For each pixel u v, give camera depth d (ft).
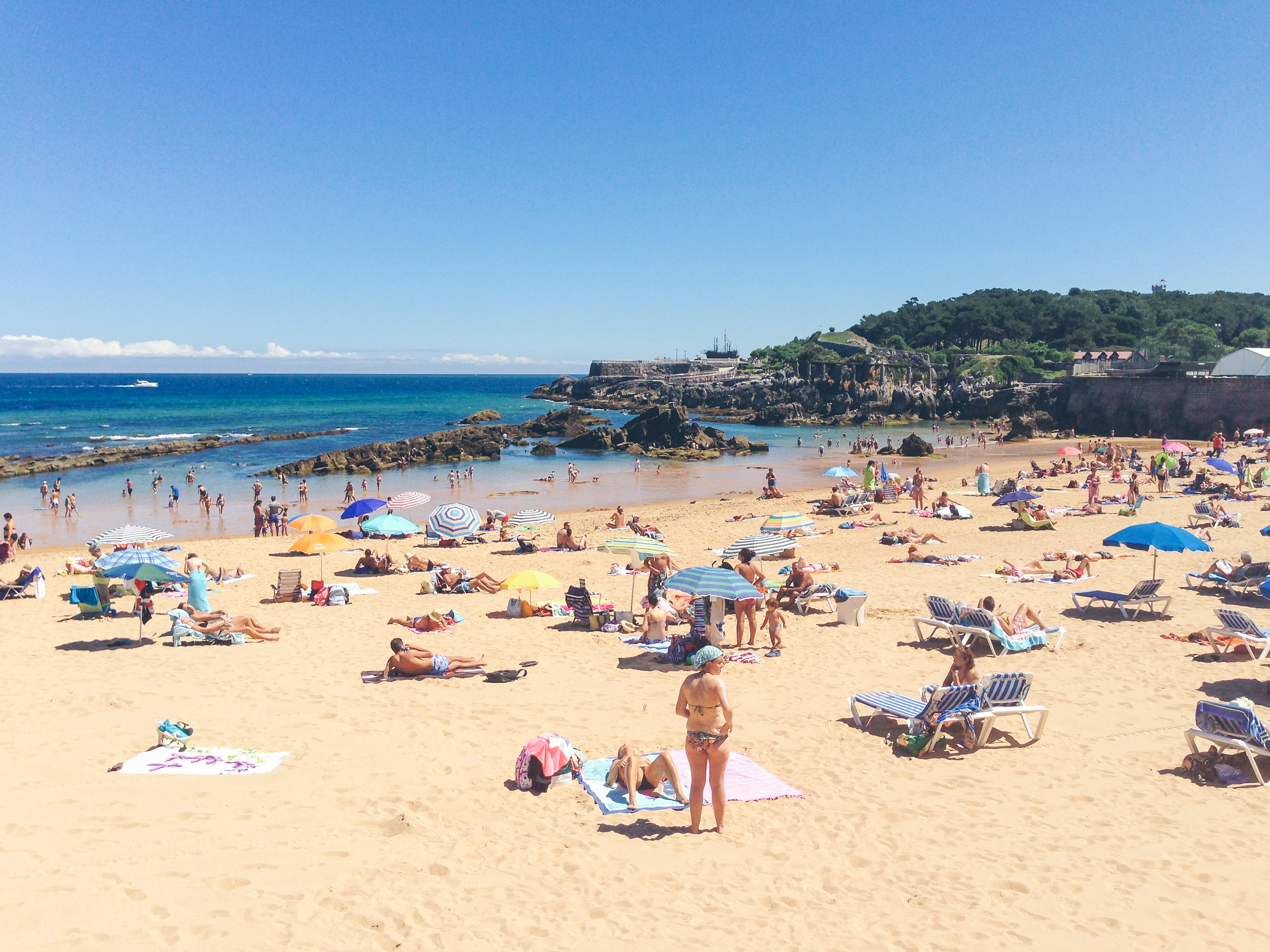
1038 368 407.64
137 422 325.83
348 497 133.90
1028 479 134.31
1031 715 33.35
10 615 54.44
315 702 35.04
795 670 40.06
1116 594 49.80
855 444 226.38
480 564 75.72
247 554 83.41
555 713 33.71
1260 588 45.29
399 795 25.18
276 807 24.00
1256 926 18.75
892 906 19.51
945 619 44.78
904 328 587.68
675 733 31.37
